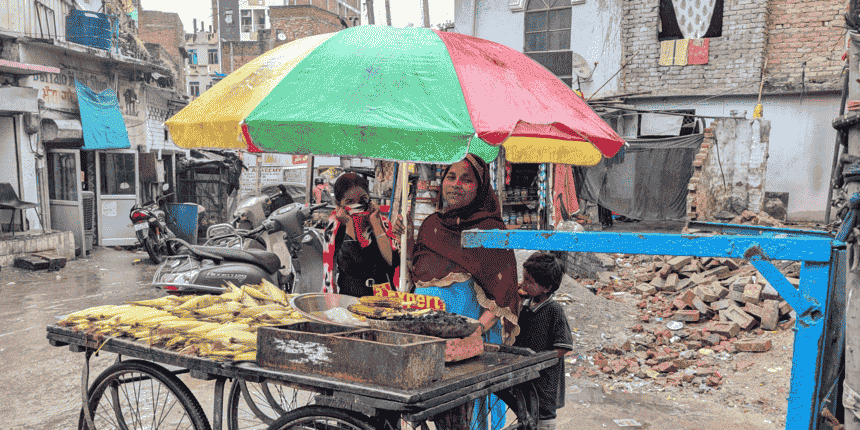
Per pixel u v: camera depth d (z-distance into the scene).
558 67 18.84
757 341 5.86
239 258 5.77
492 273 3.14
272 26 42.84
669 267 8.74
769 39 16.73
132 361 2.93
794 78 16.45
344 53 2.79
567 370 5.48
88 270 10.93
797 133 16.42
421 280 3.29
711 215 14.18
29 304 7.93
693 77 17.41
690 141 14.77
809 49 16.27
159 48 31.00
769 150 16.77
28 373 5.18
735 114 15.60
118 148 14.80
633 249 2.08
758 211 14.69
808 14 16.20
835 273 2.02
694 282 8.12
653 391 4.96
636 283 9.20
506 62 3.01
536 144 3.95
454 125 2.39
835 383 2.04
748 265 8.09
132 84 16.36
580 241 2.18
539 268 3.15
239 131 2.66
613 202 15.53
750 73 16.70
